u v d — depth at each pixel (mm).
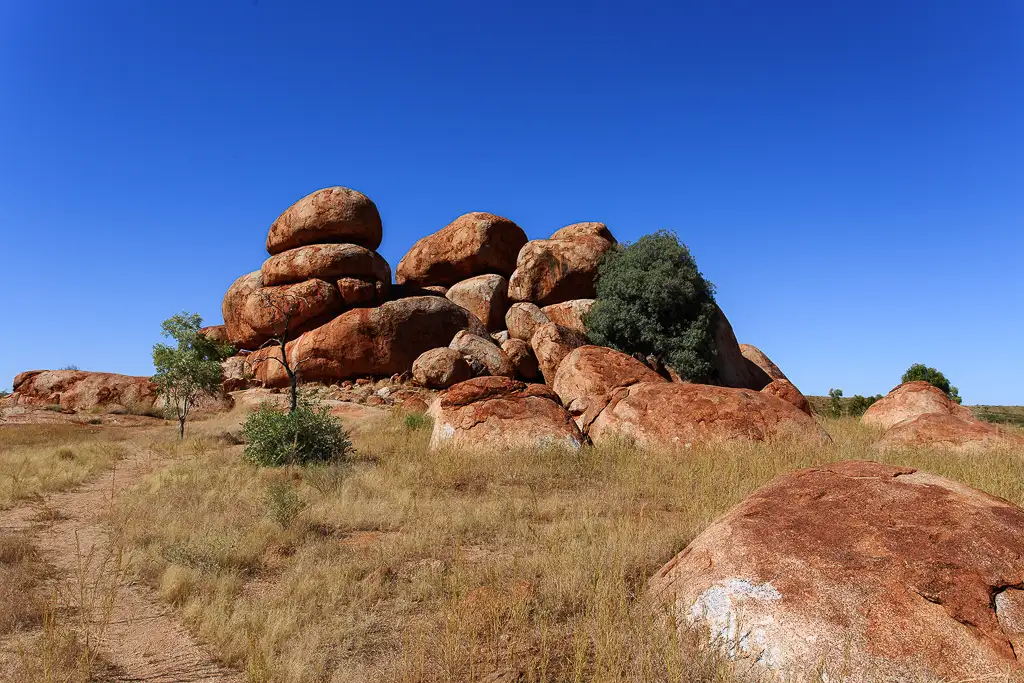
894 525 4410
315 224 36938
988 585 3947
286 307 34094
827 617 3910
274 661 4410
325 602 5547
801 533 4527
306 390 31531
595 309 31516
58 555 7492
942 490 4816
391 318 33375
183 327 23672
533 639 4531
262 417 15297
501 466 12164
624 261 31781
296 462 13945
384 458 14172
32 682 4102
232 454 16641
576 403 16906
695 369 28922
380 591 5812
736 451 13070
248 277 37875
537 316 33406
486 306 37062
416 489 10750
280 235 38031
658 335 29828
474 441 13945
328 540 7719
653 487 10398
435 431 14867
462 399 15062
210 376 22781
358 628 5000
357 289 35031
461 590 5398
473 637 4461
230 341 37906
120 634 5176
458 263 38625
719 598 4289
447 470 11688
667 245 31344
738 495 9008
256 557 7102
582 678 4012
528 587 5324
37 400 32469
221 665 4613
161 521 8625
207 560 6762
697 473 11070
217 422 27000
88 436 22938
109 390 32094
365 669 4332
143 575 6598
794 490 5168
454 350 31844
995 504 4672
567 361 18922
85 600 5914
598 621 4598
